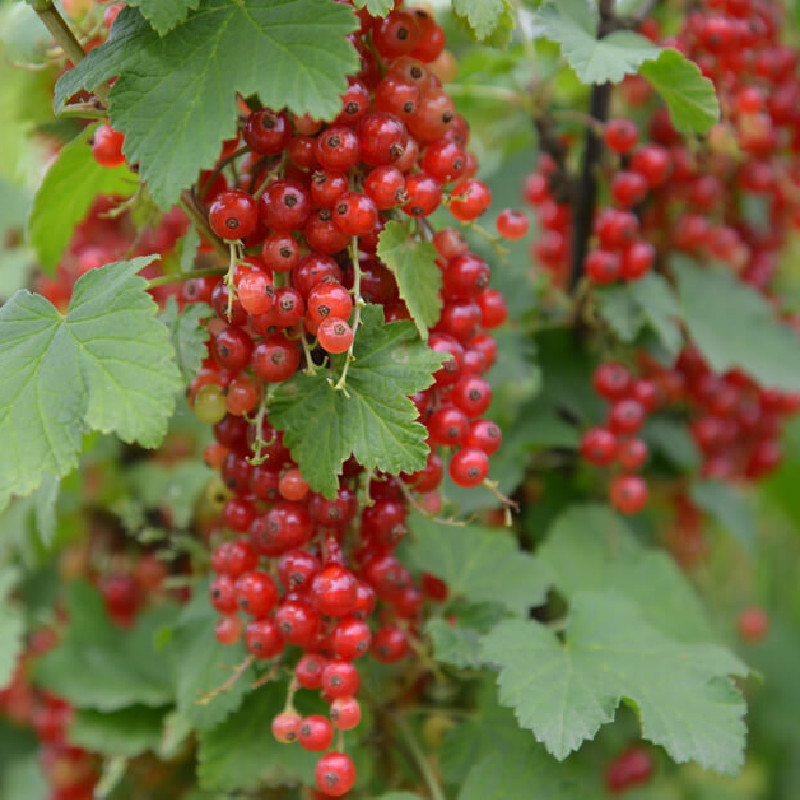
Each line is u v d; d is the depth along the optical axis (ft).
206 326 1.67
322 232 1.60
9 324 1.59
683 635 1.87
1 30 1.80
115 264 1.60
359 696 1.76
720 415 2.06
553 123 1.97
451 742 1.78
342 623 1.62
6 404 1.56
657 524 2.13
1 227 2.38
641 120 2.06
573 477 2.02
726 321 2.02
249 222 1.59
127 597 2.06
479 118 2.36
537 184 2.01
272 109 1.59
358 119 1.60
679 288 2.02
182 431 2.09
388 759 1.81
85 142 1.69
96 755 2.04
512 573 1.83
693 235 2.02
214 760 1.74
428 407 1.63
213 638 1.77
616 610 1.75
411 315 1.60
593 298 1.92
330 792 1.62
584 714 1.64
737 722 1.66
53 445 1.56
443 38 1.66
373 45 1.63
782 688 2.93
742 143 1.97
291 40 1.56
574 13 1.77
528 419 1.96
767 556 3.11
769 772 2.91
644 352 2.02
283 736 1.63
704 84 1.71
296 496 1.62
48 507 1.72
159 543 2.06
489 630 1.77
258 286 1.57
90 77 1.58
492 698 1.80
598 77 1.70
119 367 1.56
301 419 1.61
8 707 2.25
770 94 2.00
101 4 1.70
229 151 1.66
